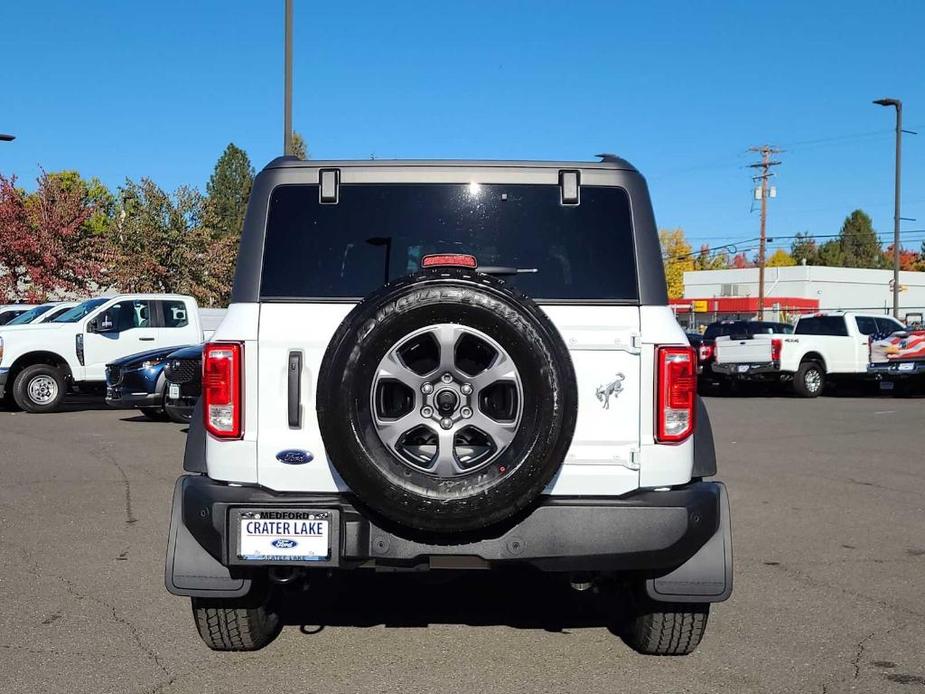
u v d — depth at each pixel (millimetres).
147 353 14312
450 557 3959
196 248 35344
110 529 7391
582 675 4457
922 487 9539
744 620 5309
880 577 6211
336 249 4297
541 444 3693
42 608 5410
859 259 120188
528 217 4340
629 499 3980
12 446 12039
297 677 4410
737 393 23766
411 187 4363
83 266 33438
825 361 21812
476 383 3736
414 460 3824
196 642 4879
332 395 3707
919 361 21359
